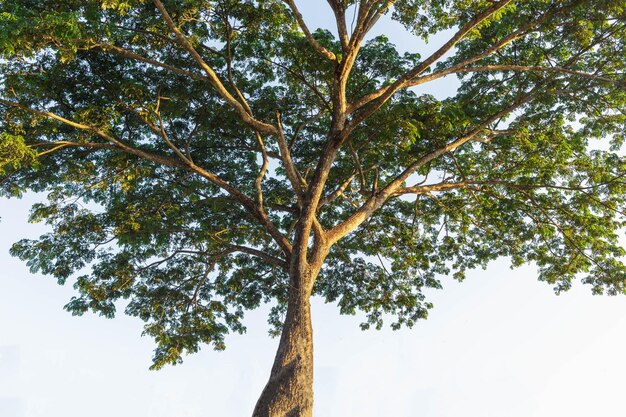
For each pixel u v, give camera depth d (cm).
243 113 1408
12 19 969
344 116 1460
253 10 1452
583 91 1603
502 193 1812
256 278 1981
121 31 1345
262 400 1195
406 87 1398
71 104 1455
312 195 1423
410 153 1691
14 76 1266
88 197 1677
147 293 1856
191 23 1485
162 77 1532
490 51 1432
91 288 1708
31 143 1377
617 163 1688
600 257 1753
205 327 1844
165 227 1669
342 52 1468
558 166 1714
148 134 1628
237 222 1848
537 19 1414
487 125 1655
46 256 1661
